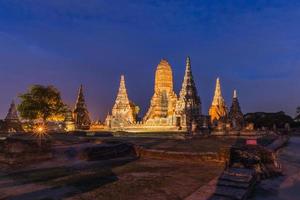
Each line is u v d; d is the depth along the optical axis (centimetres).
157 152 2780
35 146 2561
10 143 2388
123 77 8694
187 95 6862
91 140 3978
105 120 9706
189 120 6631
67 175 1978
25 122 8038
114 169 2208
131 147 3036
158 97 8112
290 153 3161
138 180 1830
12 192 1544
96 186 1678
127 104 8500
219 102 8669
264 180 2014
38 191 1566
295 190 1784
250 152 2319
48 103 6881
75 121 9300
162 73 8212
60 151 2902
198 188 1655
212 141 3994
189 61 7131
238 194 1546
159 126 7069
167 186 1689
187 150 2780
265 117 9556
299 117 10231
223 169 2180
